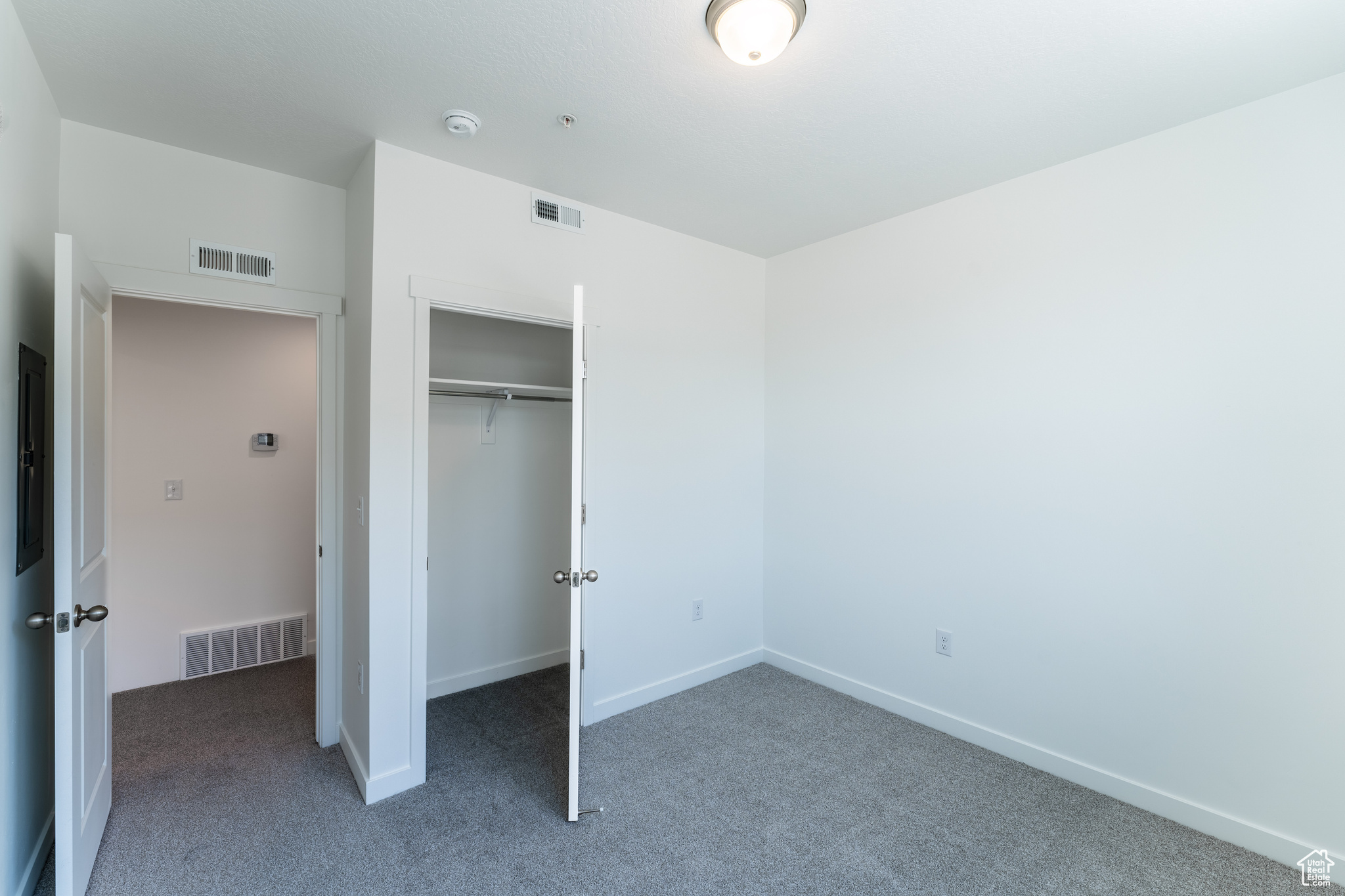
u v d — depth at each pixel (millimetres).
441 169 2436
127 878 1853
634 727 2873
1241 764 2055
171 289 2311
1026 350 2561
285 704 3090
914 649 2959
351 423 2570
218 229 2406
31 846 1784
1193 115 2094
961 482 2779
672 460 3252
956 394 2797
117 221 2215
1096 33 1663
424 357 2385
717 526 3471
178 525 3389
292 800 2264
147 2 1553
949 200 2814
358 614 2445
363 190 2412
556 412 3596
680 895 1815
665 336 3209
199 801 2252
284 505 3713
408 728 2354
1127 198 2287
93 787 1916
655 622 3197
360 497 2422
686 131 2205
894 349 3037
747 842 2059
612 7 1566
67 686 1598
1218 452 2094
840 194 2770
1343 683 1880
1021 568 2584
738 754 2637
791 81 1898
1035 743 2547
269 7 1577
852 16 1591
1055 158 2416
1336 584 1888
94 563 1959
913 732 2842
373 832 2090
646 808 2240
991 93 1961
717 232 3264
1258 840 2018
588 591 2918
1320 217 1902
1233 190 2057
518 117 2119
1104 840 2080
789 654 3568
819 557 3393
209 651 3459
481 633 3359
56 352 1600
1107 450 2346
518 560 3480
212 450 3488
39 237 1846
